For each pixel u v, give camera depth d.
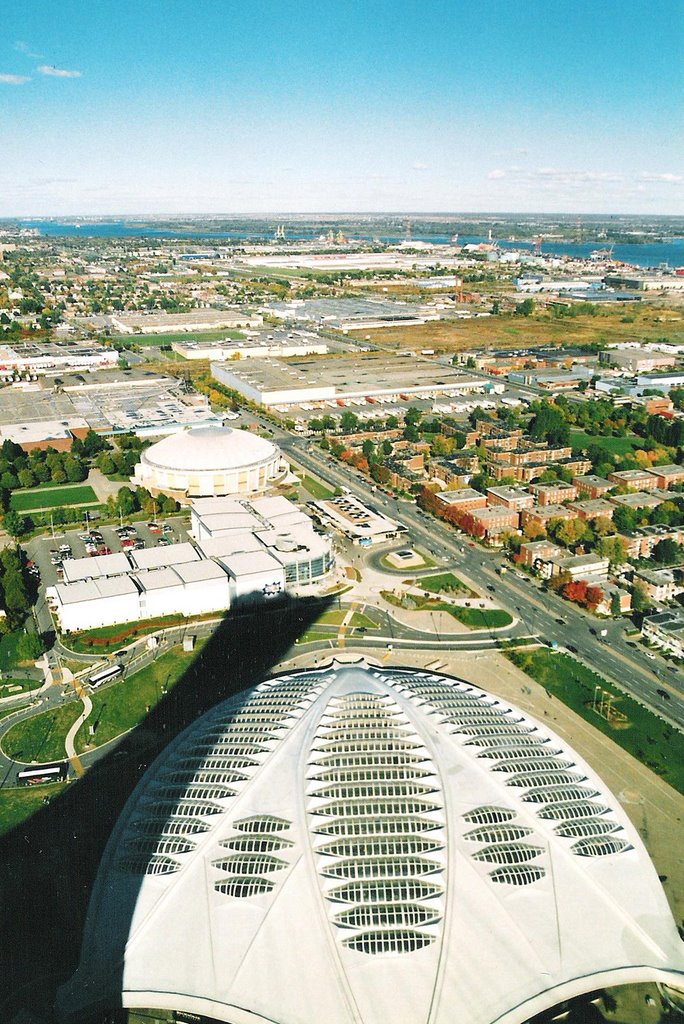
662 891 112.69
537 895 105.81
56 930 114.75
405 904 102.12
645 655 191.00
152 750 155.75
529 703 170.50
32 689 177.50
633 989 107.19
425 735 121.88
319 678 144.38
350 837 107.50
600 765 150.38
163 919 105.81
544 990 97.06
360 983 95.81
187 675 182.12
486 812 112.38
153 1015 103.31
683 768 149.88
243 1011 95.62
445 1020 92.94
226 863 108.88
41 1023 101.56
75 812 138.75
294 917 101.69
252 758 122.94
